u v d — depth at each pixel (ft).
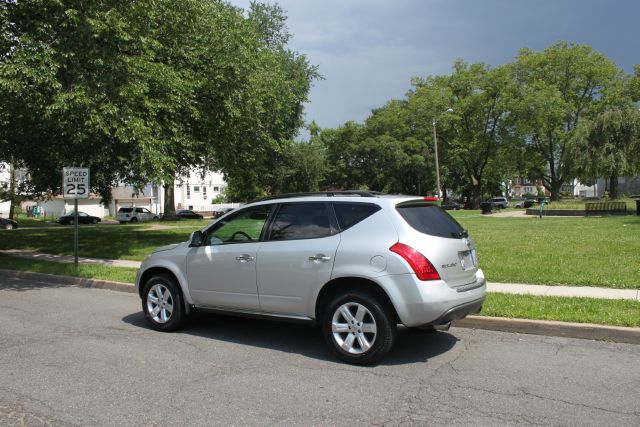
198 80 55.52
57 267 41.04
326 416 13.42
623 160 122.52
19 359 18.33
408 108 209.67
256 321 24.47
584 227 67.51
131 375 16.65
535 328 21.75
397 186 248.73
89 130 41.01
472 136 196.13
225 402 14.37
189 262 21.58
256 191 169.78
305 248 18.57
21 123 48.01
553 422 12.98
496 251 43.06
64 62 38.99
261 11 119.44
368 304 17.31
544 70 184.34
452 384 15.79
